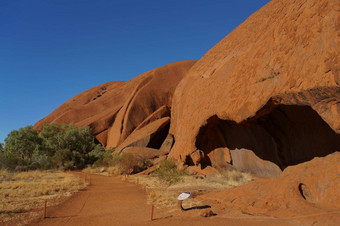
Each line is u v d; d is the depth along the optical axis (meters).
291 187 8.73
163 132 47.34
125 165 32.41
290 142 13.91
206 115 20.08
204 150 23.34
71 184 18.16
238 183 16.28
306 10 11.07
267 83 12.27
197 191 13.85
